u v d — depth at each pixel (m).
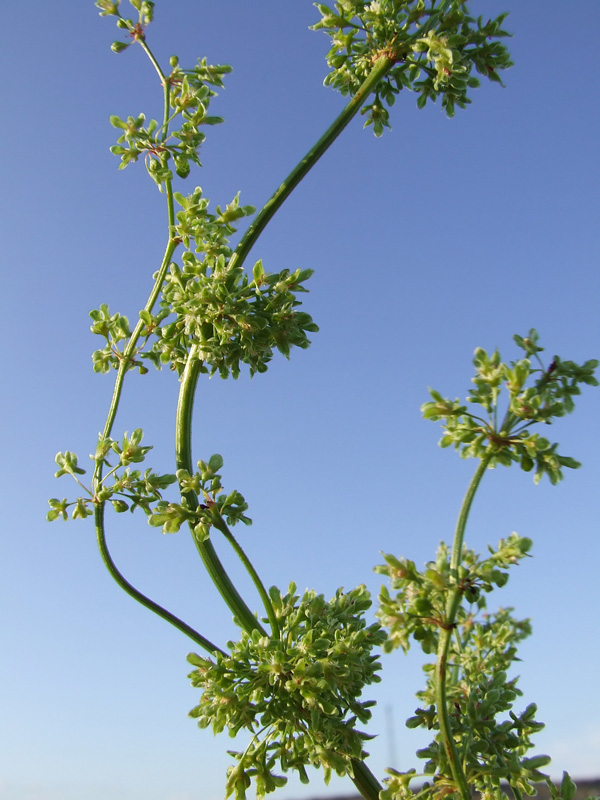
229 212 0.16
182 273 0.16
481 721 0.13
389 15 0.16
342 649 0.14
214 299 0.15
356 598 0.15
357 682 0.14
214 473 0.15
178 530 0.15
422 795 0.12
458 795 0.12
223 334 0.15
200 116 0.16
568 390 0.12
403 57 0.17
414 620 0.11
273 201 0.16
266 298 0.16
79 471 0.15
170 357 0.16
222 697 0.14
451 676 0.15
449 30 0.17
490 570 0.11
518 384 0.11
